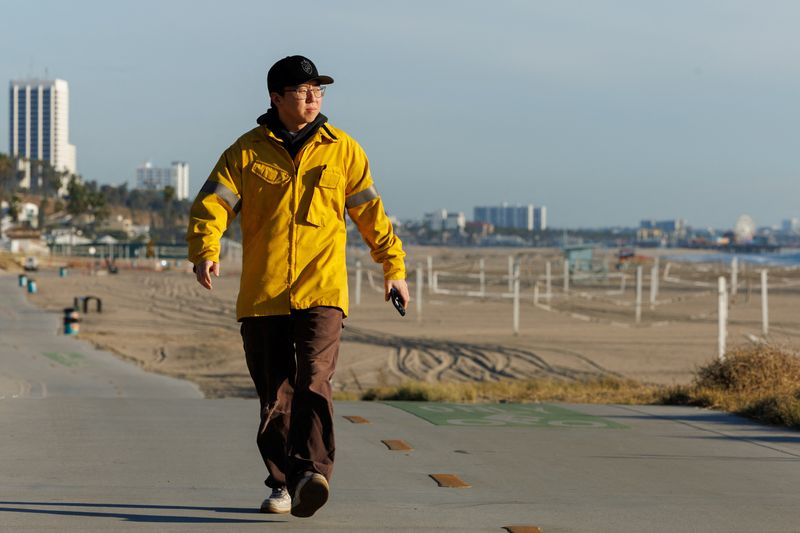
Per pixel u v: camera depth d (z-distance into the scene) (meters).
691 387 20.97
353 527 7.89
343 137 8.08
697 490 10.02
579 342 59.03
